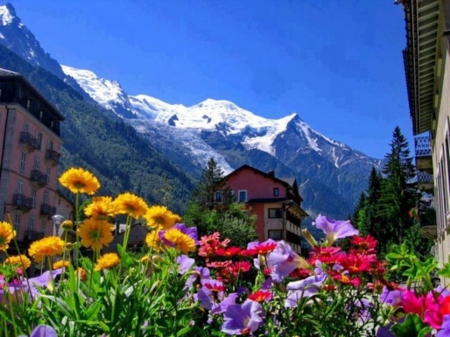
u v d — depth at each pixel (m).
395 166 58.62
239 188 57.50
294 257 2.44
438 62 12.54
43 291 2.13
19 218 45.00
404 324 1.64
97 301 1.92
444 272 1.99
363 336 2.36
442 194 15.73
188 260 2.68
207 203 48.78
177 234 2.37
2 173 43.22
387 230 58.91
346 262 2.31
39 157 50.25
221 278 3.11
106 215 2.18
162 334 2.06
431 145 21.88
